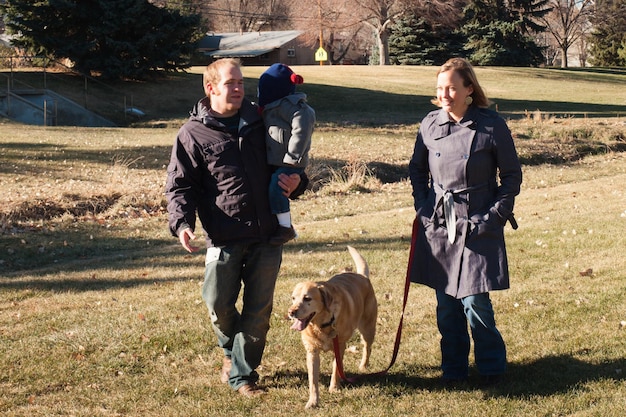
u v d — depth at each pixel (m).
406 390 4.70
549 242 8.68
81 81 33.25
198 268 8.57
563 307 6.18
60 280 8.22
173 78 36.25
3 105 28.28
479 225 4.49
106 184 14.42
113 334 6.00
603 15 68.44
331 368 5.18
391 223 10.77
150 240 10.77
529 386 4.61
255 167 4.43
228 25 81.06
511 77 45.53
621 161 19.00
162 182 14.62
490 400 4.43
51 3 30.47
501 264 4.51
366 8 50.59
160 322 6.30
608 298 6.33
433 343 5.54
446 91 4.49
